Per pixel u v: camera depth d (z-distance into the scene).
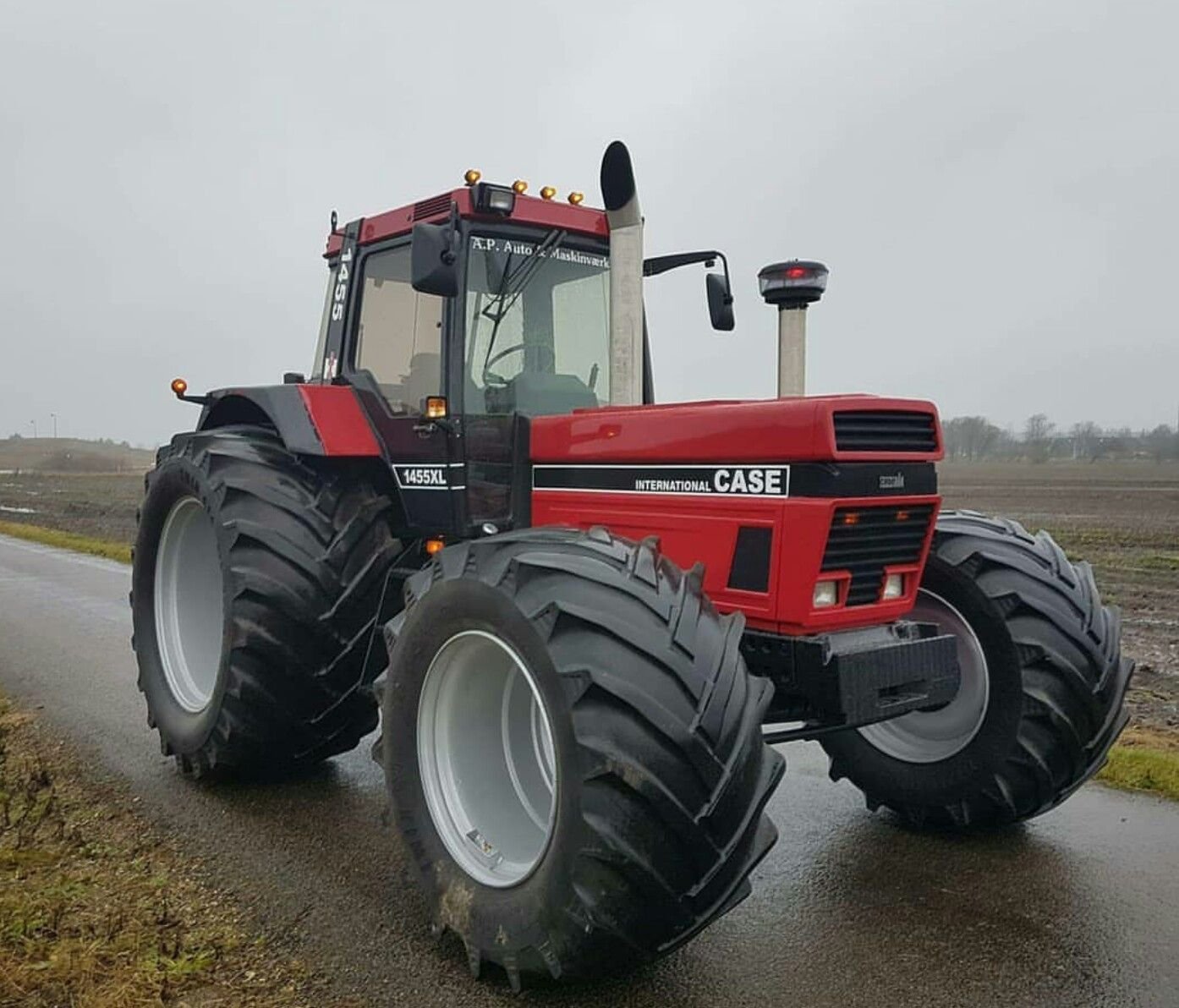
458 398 3.90
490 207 3.85
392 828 3.19
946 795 3.86
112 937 2.99
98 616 8.49
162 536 4.78
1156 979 2.81
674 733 2.45
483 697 3.16
